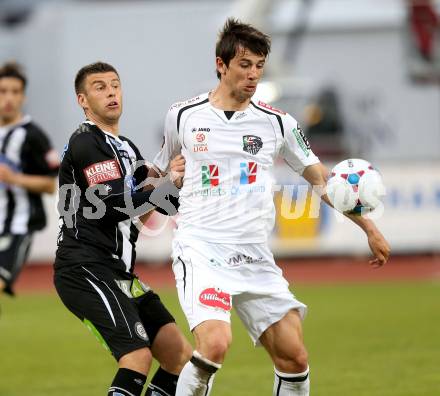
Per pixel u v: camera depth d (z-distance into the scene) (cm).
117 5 8281
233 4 7688
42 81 7588
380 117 7850
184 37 7456
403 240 6638
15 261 3325
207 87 7362
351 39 7831
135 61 7481
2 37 7844
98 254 2227
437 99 7838
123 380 2119
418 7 7781
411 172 6631
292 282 5997
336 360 3438
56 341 4019
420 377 3084
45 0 9169
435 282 5844
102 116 2283
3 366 3462
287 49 7831
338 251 6600
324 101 7600
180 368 2270
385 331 4069
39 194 3422
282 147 2311
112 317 2170
